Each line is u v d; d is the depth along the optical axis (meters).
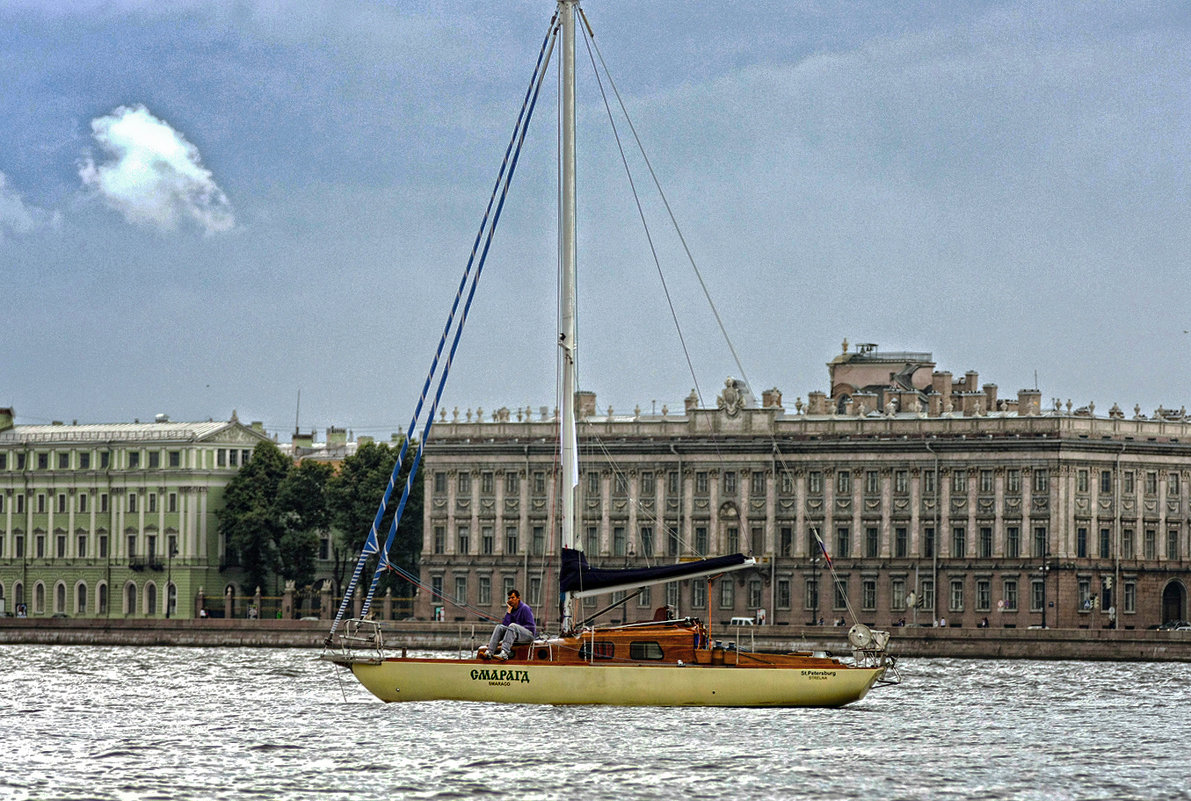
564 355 137.38
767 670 129.38
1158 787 101.75
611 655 129.38
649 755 110.06
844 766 107.50
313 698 153.75
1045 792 99.88
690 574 128.62
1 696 157.88
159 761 109.31
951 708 146.25
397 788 99.56
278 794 97.88
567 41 140.12
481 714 127.44
